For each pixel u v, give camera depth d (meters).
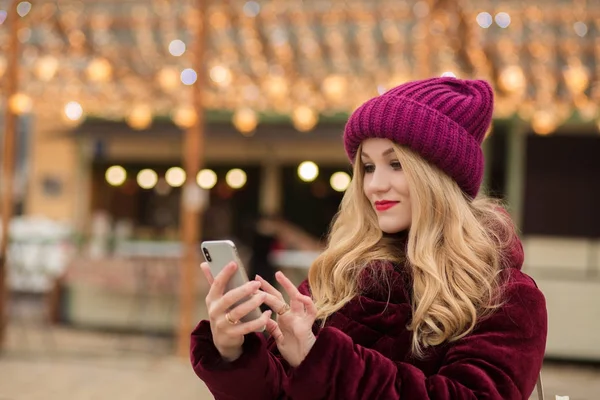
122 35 8.34
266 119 9.42
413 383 1.31
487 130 1.64
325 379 1.29
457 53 7.20
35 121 10.78
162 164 10.60
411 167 1.51
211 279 1.35
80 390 5.56
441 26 6.62
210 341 1.36
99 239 8.37
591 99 7.87
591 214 8.18
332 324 1.56
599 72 7.59
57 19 7.45
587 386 5.59
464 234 1.53
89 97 9.20
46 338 7.76
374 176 1.58
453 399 1.30
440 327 1.45
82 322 8.43
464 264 1.47
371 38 7.43
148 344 7.59
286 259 7.52
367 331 1.52
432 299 1.45
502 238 1.57
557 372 6.52
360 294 1.58
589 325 7.08
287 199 10.43
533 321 1.41
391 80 7.80
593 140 8.22
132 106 9.30
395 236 1.68
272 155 10.38
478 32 6.91
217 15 7.05
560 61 7.57
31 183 10.87
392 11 6.84
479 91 1.62
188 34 7.97
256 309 1.29
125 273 7.80
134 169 10.66
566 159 8.27
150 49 8.06
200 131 6.56
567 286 7.14
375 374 1.30
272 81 7.97
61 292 8.50
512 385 1.34
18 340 7.58
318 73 8.35
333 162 10.28
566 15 6.63
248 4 6.96
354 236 1.66
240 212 10.48
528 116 8.25
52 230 8.74
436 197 1.51
